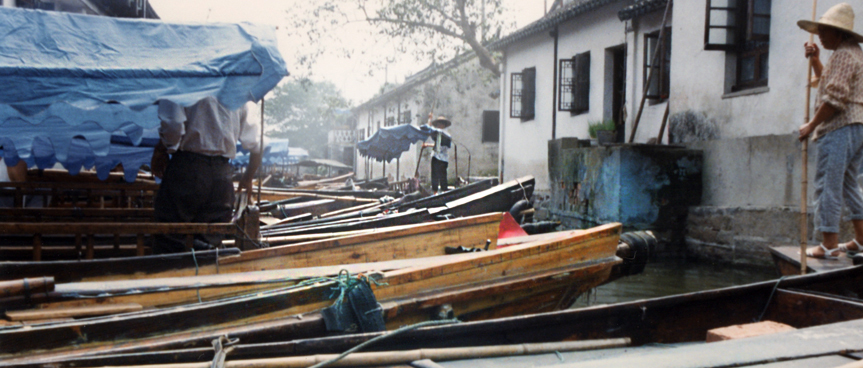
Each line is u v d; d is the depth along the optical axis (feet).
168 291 10.68
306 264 13.62
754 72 30.27
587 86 48.60
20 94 10.82
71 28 11.69
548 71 54.29
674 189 31.48
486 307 13.70
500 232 21.26
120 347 8.64
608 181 32.94
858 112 14.52
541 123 55.31
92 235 12.12
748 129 29.48
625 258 17.54
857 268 12.64
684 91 34.32
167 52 12.00
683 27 34.32
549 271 14.88
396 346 8.98
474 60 75.61
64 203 22.68
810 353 7.70
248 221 13.58
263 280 11.41
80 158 23.66
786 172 26.40
